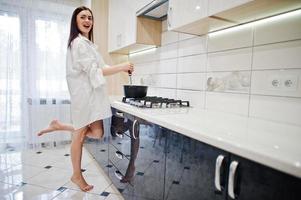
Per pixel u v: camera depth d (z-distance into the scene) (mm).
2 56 2635
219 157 707
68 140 3074
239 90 1305
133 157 1377
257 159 573
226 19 1192
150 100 1679
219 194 721
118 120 1644
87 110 1609
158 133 1090
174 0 1425
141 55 2508
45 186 1830
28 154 2629
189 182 868
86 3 2889
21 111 2787
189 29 1432
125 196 1526
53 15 2818
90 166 2283
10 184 1847
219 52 1445
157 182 1104
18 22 2676
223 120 1117
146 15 1973
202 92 1594
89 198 1662
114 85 2758
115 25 2471
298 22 1006
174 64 1913
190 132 838
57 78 2877
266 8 1005
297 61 1010
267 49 1142
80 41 1588
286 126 1000
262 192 578
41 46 2777
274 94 1108
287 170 499
